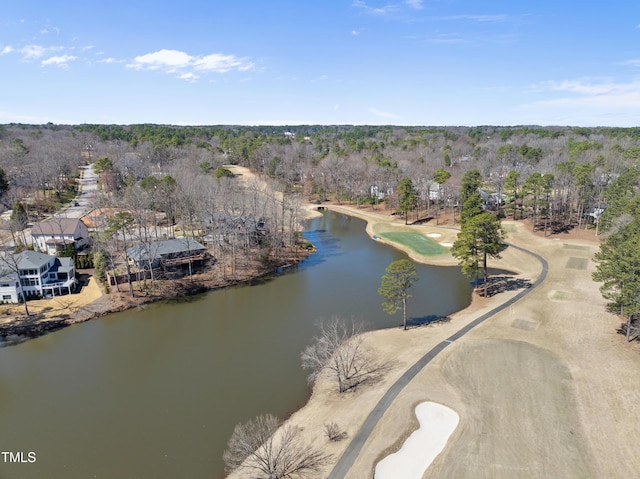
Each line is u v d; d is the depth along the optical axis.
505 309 59.75
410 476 30.81
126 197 102.44
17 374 47.56
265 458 31.55
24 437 37.22
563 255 83.50
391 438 34.47
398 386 41.34
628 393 39.44
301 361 48.97
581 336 51.09
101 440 36.66
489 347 48.81
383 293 53.53
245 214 90.44
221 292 71.62
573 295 64.06
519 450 32.84
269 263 84.25
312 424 37.00
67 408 41.28
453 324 55.72
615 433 34.41
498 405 38.28
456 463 31.73
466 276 77.00
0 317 60.28
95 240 77.50
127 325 59.75
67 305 64.19
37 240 84.31
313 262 88.19
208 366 48.47
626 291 47.41
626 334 50.56
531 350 47.97
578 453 32.44
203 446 35.59
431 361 45.88
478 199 97.00
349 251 96.44
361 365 45.88
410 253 93.00
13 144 181.38
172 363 49.28
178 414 39.88
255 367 47.97
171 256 77.81
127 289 69.69
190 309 64.88
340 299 67.62
